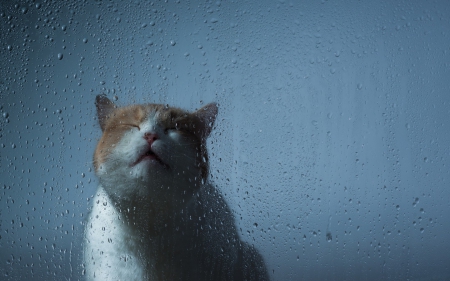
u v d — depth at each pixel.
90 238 0.80
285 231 0.83
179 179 0.82
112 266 0.79
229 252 0.81
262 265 0.82
